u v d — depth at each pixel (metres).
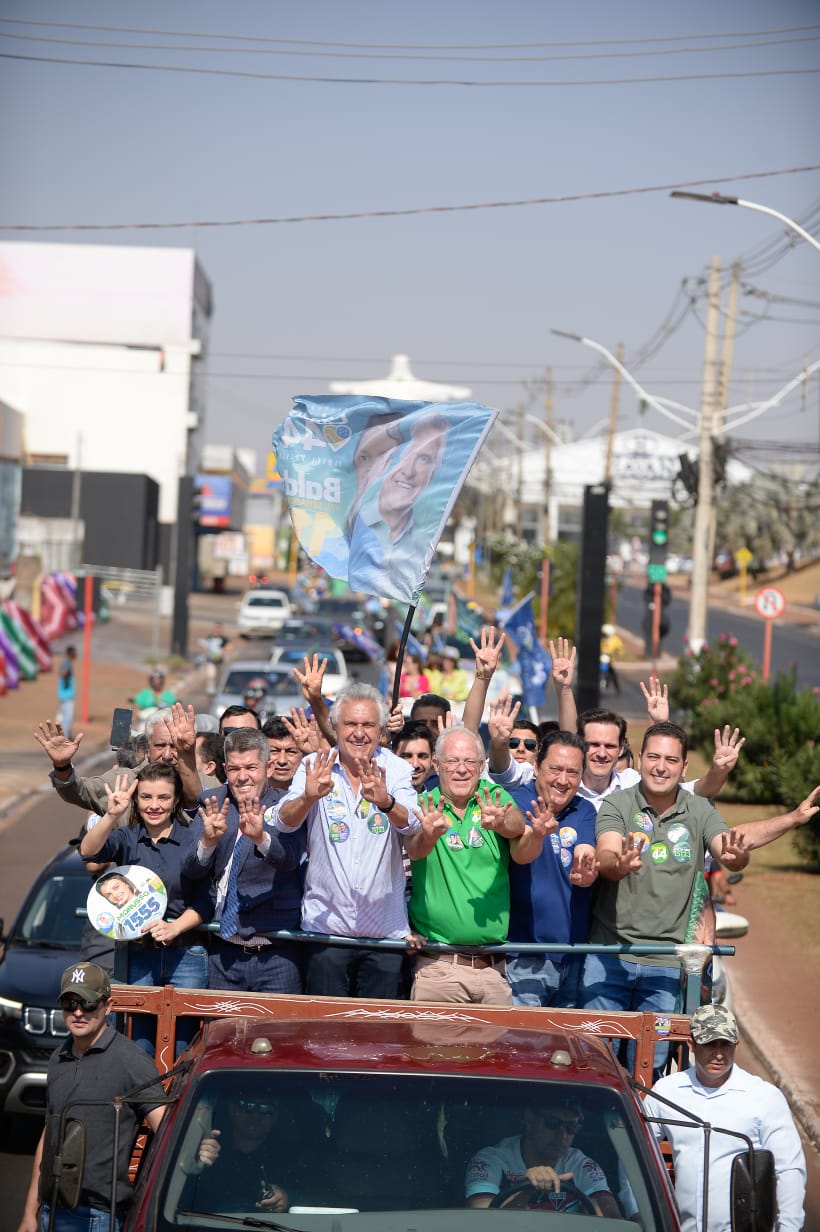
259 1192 4.25
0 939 10.16
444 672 19.05
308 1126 4.42
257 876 6.25
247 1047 4.74
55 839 20.86
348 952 6.27
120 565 77.12
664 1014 5.69
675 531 143.38
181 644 51.09
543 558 56.66
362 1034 4.93
